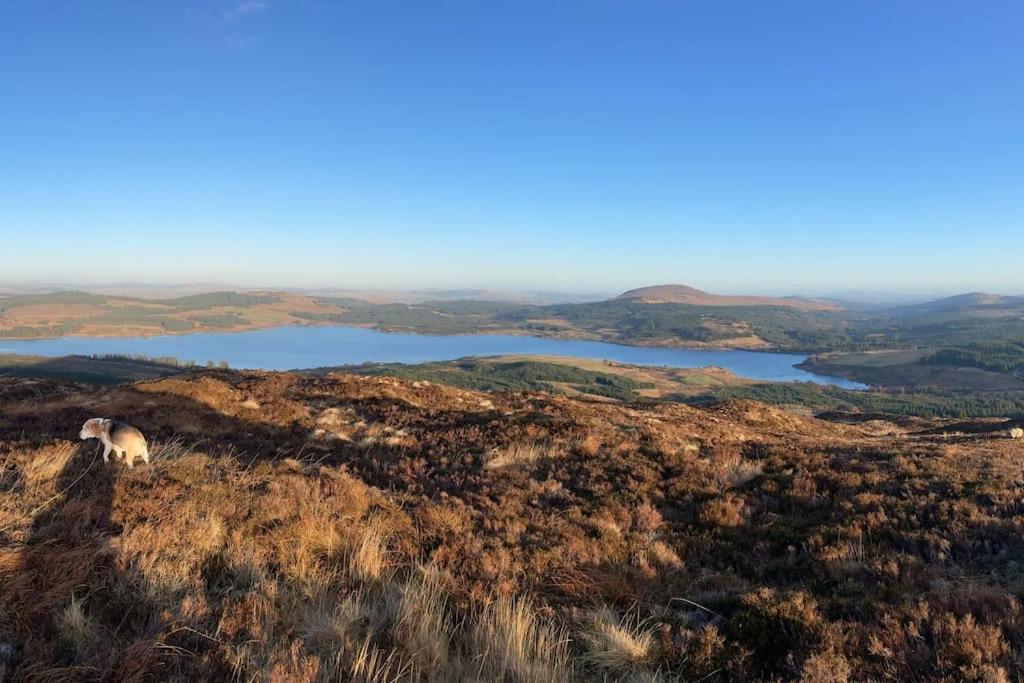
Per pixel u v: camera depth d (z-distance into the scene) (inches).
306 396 705.6
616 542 302.8
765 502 386.6
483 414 671.8
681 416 916.6
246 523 273.3
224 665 167.8
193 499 288.7
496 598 231.9
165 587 205.8
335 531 277.7
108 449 329.4
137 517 260.7
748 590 242.7
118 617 187.2
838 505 359.3
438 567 257.9
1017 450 525.0
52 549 213.9
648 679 177.3
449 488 398.3
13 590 182.1
